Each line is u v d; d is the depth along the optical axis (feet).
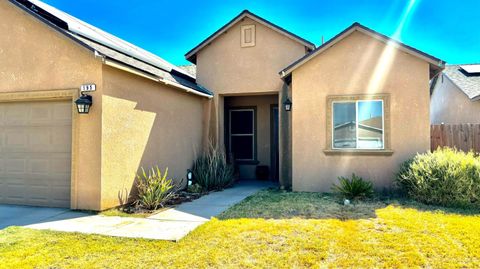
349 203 25.68
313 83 32.12
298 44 37.91
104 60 22.94
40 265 14.19
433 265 13.73
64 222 21.07
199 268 13.76
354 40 31.17
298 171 32.55
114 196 24.89
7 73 26.37
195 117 38.22
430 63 29.37
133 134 27.02
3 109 27.22
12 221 21.35
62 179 25.29
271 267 13.71
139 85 27.81
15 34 26.23
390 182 29.99
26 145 26.37
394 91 30.17
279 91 38.04
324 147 31.73
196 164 37.19
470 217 21.13
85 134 24.02
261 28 39.14
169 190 30.78
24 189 26.35
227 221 20.85
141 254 15.39
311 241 16.69
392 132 30.12
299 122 32.48
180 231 18.95
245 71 39.45
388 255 14.79
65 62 24.67
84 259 14.84
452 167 24.97
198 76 41.04
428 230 18.29
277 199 28.43
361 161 30.83
